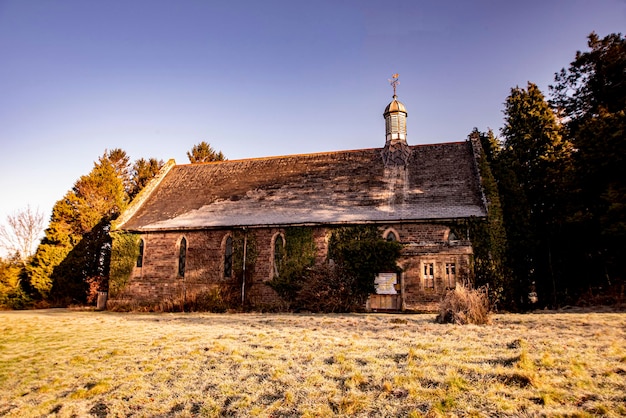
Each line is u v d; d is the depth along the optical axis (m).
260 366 9.08
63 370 10.30
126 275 27.62
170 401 7.74
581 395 6.32
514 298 23.89
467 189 24.17
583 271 26.53
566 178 25.20
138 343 12.67
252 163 31.67
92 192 40.34
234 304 24.48
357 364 8.70
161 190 31.53
